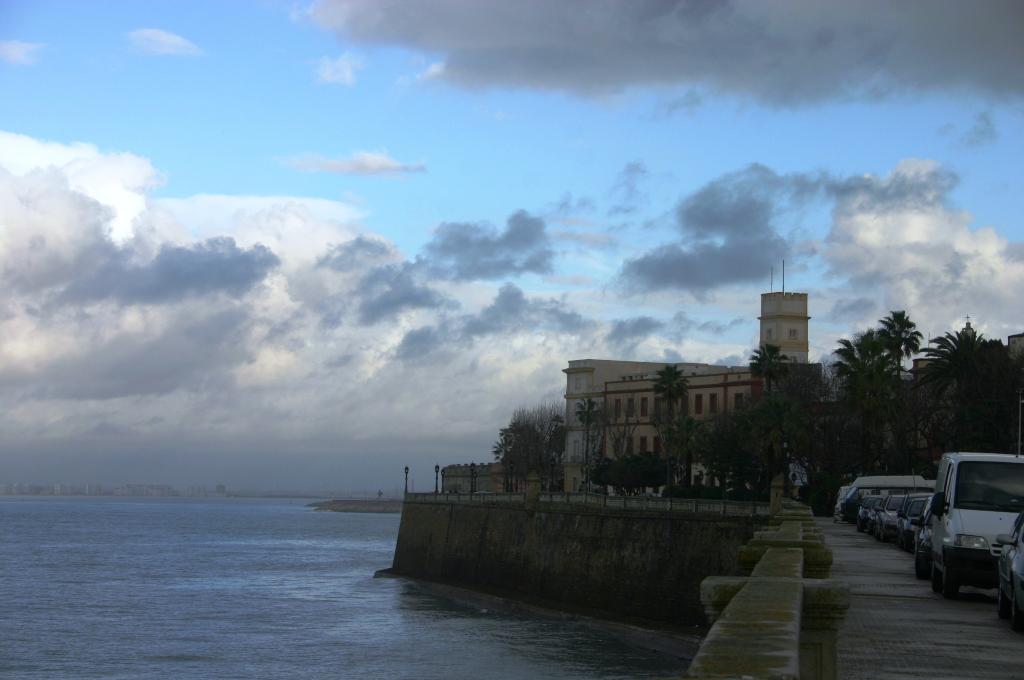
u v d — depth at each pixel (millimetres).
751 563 16109
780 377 119312
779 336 145250
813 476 106250
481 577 100125
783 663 5535
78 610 89375
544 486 163250
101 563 141375
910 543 43938
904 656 16266
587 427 149625
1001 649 17156
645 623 72438
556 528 87688
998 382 85500
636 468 133750
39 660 64500
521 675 57844
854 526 77750
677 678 5148
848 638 18156
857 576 32125
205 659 64688
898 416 98062
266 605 92938
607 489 145000
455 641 70250
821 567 16234
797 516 31438
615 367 162875
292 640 71812
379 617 84000
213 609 90000
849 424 105062
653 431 146250
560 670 59125
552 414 172500
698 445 120312
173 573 126688
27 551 163750
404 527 122562
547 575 87625
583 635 72688
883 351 100688
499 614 85625
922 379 91375
